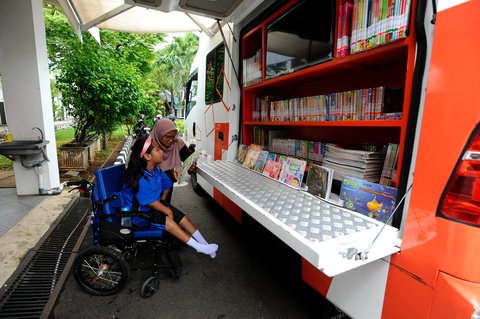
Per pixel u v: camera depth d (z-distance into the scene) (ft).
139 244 7.36
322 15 6.59
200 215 13.38
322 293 5.60
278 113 9.10
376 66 6.74
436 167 3.52
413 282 3.81
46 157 15.08
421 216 3.71
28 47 14.19
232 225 12.28
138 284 7.94
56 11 20.74
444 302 3.41
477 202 3.18
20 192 15.20
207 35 13.74
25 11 13.89
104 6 14.99
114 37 25.76
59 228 11.24
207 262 9.19
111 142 46.80
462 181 3.27
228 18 10.53
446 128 3.40
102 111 22.98
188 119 19.72
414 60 4.49
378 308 4.34
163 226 7.18
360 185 5.52
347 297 4.91
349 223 4.95
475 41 3.10
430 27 4.13
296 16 7.53
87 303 7.09
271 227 5.13
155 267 7.43
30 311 6.72
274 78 8.71
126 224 7.02
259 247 8.66
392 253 4.07
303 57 7.39
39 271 8.29
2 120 48.52
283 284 8.05
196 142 16.84
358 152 6.25
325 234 4.48
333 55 6.40
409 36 4.50
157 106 65.26
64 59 20.47
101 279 7.37
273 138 9.95
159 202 7.67
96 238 7.47
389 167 5.81
